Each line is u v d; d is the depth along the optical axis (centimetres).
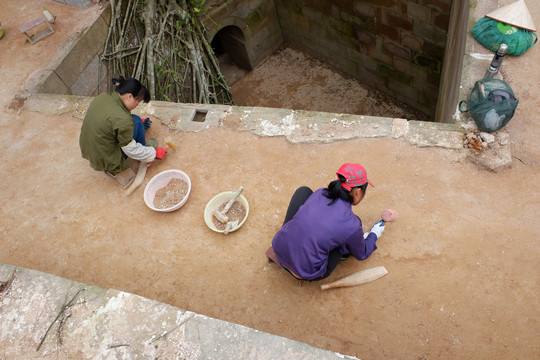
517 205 298
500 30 364
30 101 462
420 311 266
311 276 250
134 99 315
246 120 385
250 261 305
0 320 216
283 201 333
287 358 186
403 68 810
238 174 357
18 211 368
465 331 255
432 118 865
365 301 275
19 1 628
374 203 318
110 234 339
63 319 213
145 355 195
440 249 288
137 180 364
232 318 282
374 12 755
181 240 326
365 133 353
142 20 595
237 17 895
